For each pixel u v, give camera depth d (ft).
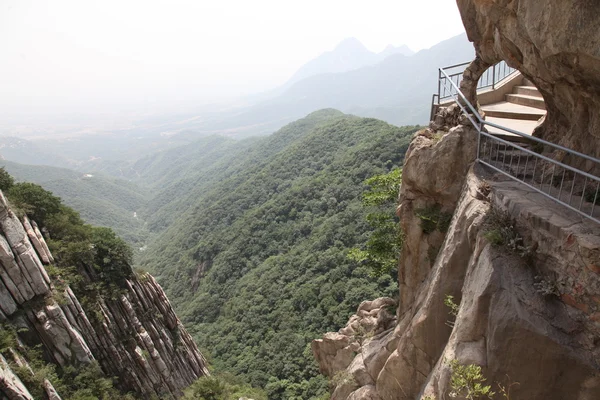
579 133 23.63
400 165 196.24
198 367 122.01
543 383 17.94
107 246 102.32
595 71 17.69
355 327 52.60
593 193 20.90
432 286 27.78
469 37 31.94
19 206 90.22
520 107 38.99
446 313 26.71
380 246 49.06
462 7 29.86
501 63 47.78
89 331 86.12
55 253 91.09
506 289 19.29
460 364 19.79
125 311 98.07
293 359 124.88
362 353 44.45
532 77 25.43
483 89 44.75
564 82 22.09
